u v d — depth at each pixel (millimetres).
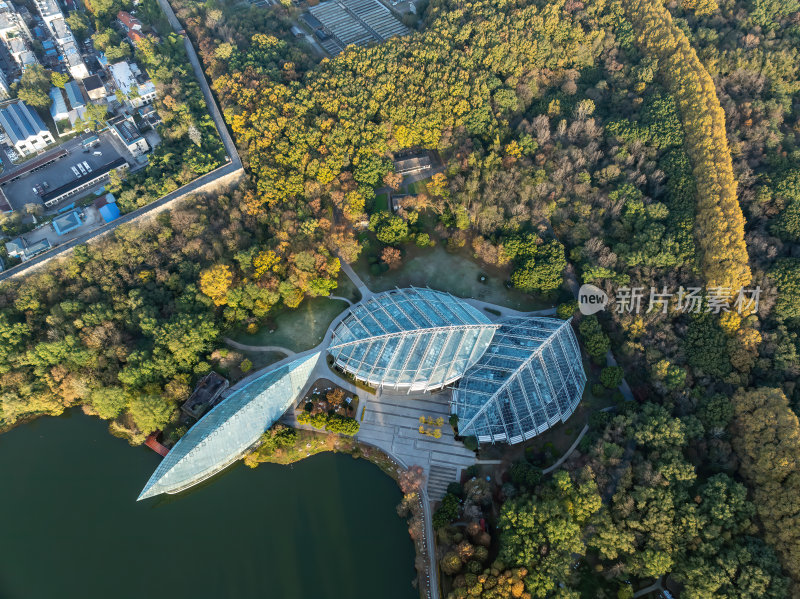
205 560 156125
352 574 153875
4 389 172500
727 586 139125
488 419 168125
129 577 153250
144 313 180625
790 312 185250
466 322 177375
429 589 149000
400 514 159500
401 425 175250
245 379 181750
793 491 145875
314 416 171375
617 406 175625
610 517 149875
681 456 158375
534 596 136625
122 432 175250
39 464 171125
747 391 172125
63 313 180250
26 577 152500
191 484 167125
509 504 149000
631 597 143125
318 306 198500
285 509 164125
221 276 184375
